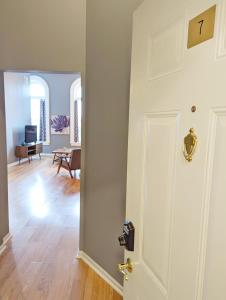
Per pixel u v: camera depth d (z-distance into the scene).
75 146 9.36
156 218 0.91
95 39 2.24
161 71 0.87
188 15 0.71
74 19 2.42
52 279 2.27
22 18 2.45
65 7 2.42
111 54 2.04
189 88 0.70
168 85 0.82
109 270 2.21
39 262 2.53
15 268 2.42
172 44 0.80
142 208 1.03
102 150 2.21
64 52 2.46
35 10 2.44
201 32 0.65
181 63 0.74
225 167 0.57
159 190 0.89
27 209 4.01
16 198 4.56
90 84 2.36
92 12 2.26
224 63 0.57
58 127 9.22
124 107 1.93
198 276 0.67
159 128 0.88
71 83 9.00
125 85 1.90
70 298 2.04
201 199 0.65
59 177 6.25
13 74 7.40
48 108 9.12
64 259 2.59
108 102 2.11
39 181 5.82
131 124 1.14
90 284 2.21
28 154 7.95
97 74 2.24
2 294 2.07
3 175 2.79
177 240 0.77
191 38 0.69
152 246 0.95
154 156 0.92
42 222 3.51
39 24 2.45
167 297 0.83
